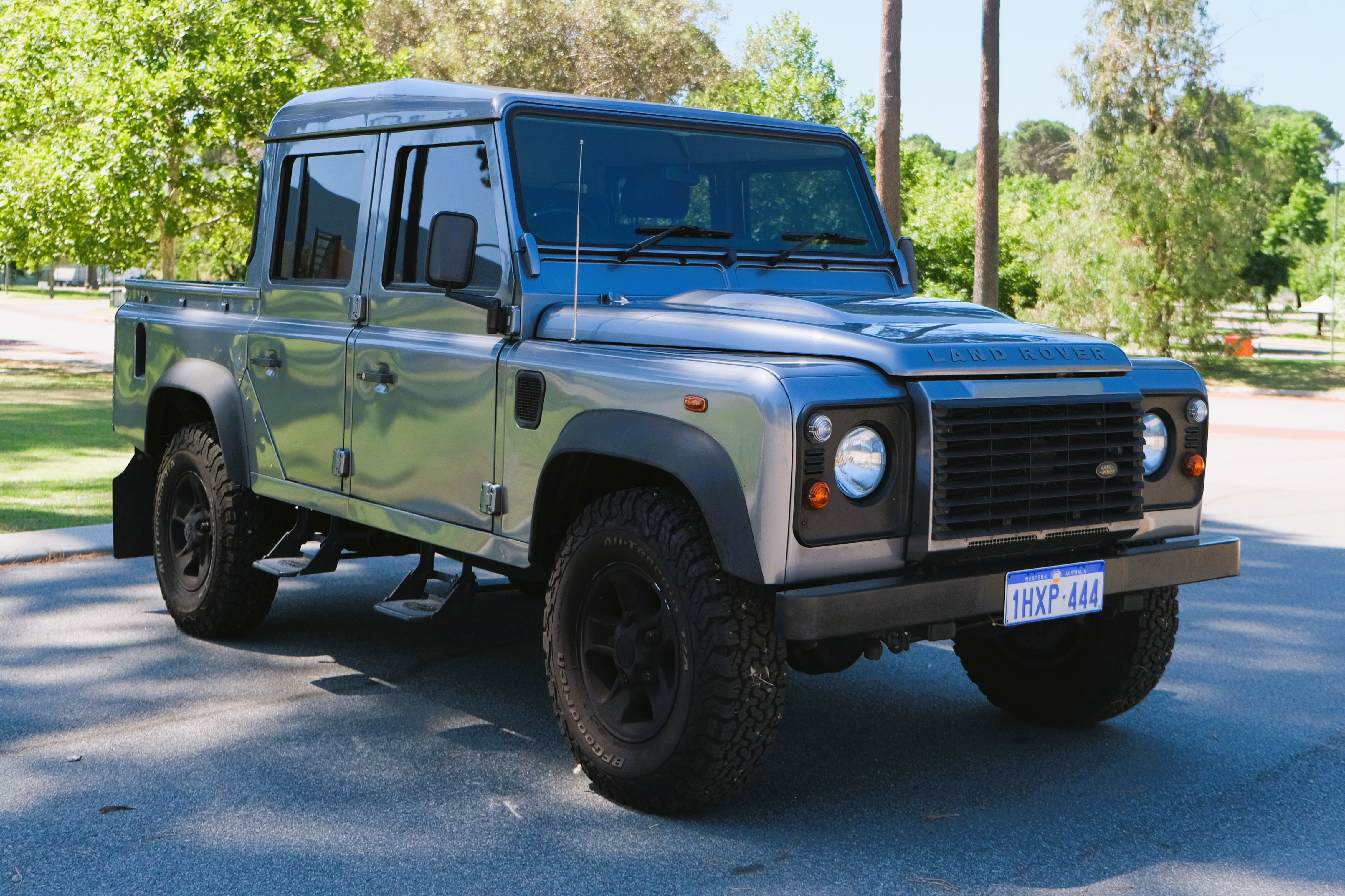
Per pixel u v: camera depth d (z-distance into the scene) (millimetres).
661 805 3637
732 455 3324
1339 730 4617
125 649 5441
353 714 4629
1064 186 42781
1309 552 8234
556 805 3779
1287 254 64438
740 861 3391
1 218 18344
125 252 19125
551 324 4035
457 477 4223
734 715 3459
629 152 4391
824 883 3264
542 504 3906
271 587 5457
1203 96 31719
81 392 17453
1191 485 4188
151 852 3395
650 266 4316
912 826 3658
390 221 4621
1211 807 3838
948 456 3410
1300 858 3463
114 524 5984
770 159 4734
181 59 17547
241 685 4965
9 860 3330
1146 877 3328
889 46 15070
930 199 36406
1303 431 17875
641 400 3586
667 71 35594
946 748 4379
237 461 5246
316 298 4941
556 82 33562
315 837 3514
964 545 3477
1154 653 4328
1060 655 4535
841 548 3350
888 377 3443
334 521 5035
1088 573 3760
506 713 4684
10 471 10180
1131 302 32531
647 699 3752
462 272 3965
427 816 3674
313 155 5074
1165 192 31688
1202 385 4180
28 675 5035
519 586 5281
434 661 5375
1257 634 6066
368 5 20156
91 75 18125
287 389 5004
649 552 3564
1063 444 3635
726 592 3447
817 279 4645
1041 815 3758
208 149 18469
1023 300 37344
